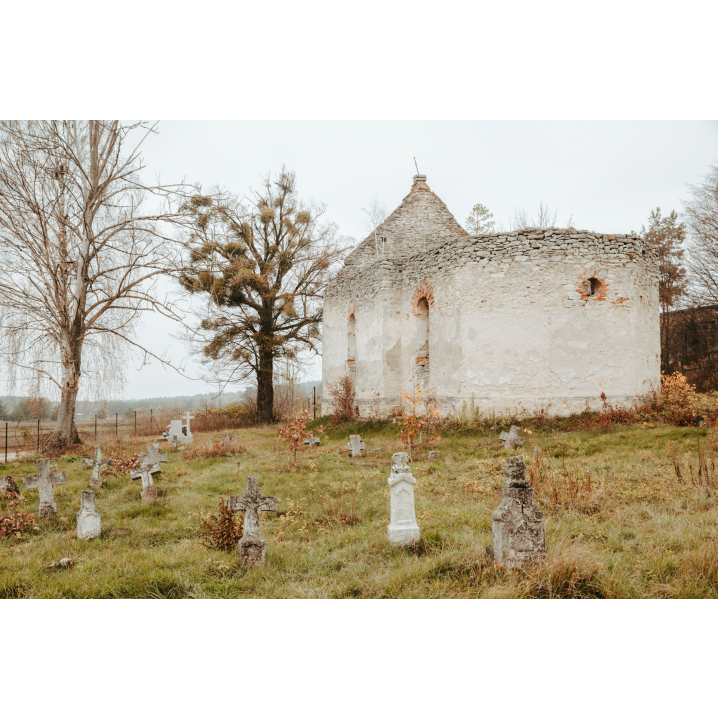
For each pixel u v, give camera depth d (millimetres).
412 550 6367
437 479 9852
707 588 4828
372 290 19891
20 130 17141
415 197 22578
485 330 15406
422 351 18281
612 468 9539
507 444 12453
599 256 15312
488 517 7152
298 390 35219
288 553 6406
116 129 18875
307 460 12859
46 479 8648
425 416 16656
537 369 14984
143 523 8031
